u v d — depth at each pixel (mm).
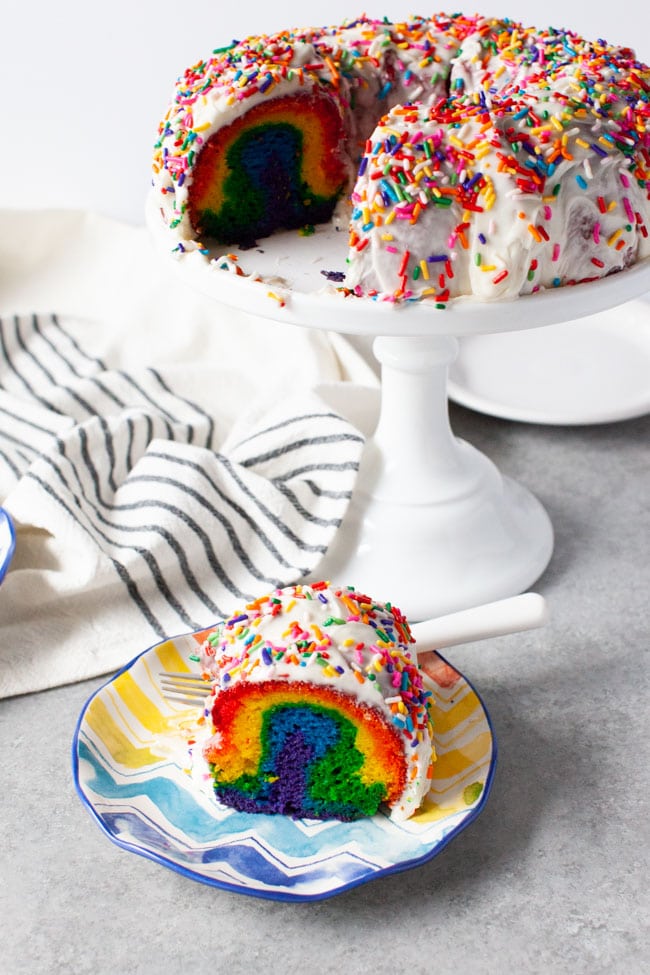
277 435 1158
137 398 1248
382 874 912
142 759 981
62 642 1075
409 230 999
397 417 1130
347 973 914
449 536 1117
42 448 1189
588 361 1298
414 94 1142
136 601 1092
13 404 1231
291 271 1089
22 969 917
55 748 1024
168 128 1102
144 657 1017
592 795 991
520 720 1034
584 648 1081
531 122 1015
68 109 1508
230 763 953
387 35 1139
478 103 1042
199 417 1228
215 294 1053
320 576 1119
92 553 1082
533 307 1007
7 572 1065
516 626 1006
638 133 1030
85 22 1451
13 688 1055
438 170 1000
